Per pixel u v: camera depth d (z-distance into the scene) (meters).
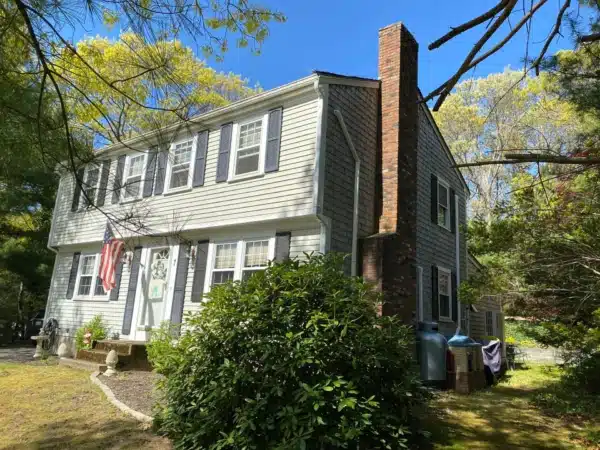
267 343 4.60
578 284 7.54
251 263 9.78
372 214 10.15
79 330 11.89
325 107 9.29
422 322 9.95
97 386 7.98
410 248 9.69
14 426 5.77
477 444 5.52
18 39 3.38
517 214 7.69
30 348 14.70
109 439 5.30
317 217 8.75
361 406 4.36
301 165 9.27
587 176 6.84
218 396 4.50
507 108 21.31
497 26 3.41
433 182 12.97
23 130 3.59
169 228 11.38
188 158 11.60
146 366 10.05
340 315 4.89
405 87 10.76
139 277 11.76
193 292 10.53
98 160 4.18
